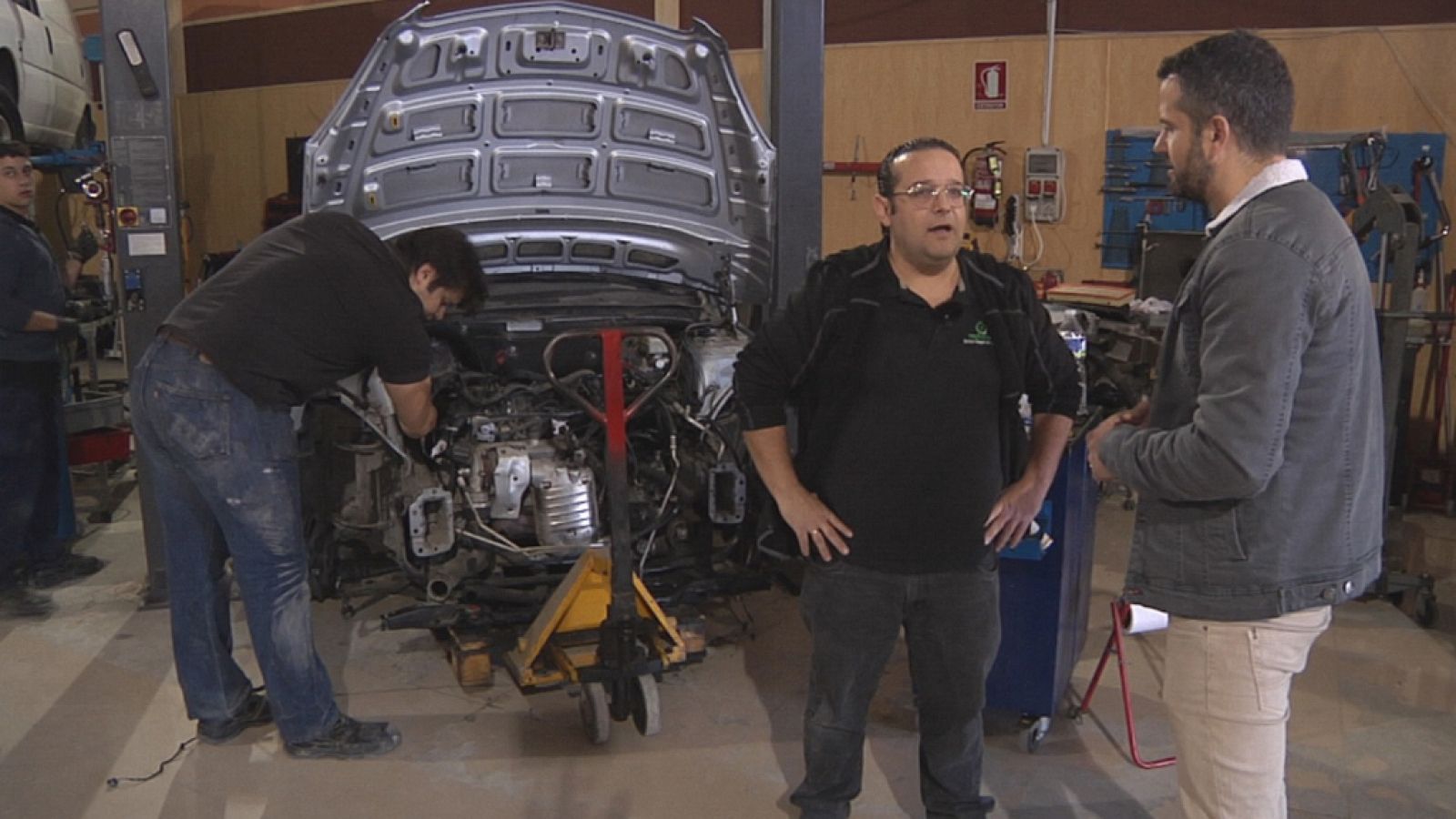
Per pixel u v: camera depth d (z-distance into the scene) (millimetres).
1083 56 6410
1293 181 1924
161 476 3074
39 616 4297
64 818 2922
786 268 4391
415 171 3986
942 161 2262
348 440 4070
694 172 4215
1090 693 3416
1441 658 3906
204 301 2941
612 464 3166
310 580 4121
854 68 6863
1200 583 1989
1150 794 3021
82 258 5738
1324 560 1935
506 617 3666
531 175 4094
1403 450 5430
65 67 6895
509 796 3027
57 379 4648
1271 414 1815
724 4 7039
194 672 3248
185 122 9320
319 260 2914
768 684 3703
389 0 8242
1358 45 5832
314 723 3172
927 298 2367
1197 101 1963
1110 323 5426
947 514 2371
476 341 3967
